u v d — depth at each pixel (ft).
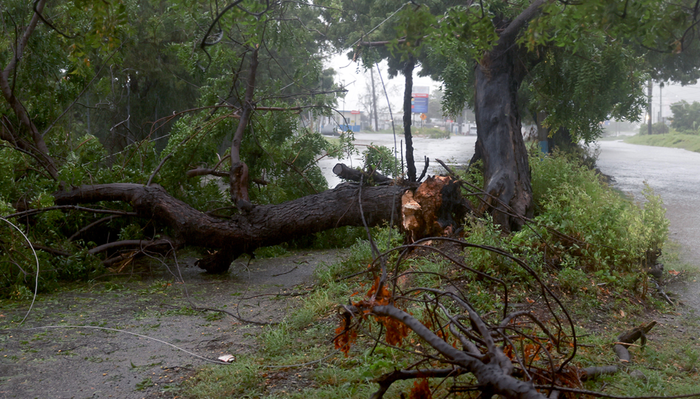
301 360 14.34
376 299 10.03
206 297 22.62
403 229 25.39
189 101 64.75
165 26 52.49
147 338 16.84
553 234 23.09
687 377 13.26
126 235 29.40
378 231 26.58
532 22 13.28
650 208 24.32
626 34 11.68
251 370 13.48
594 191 30.76
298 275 26.86
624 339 15.33
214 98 33.35
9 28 32.45
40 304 21.49
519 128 30.14
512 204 27.27
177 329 17.94
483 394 7.80
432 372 9.02
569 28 13.42
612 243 22.29
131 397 12.45
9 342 16.51
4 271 22.99
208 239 26.53
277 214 26.73
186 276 27.45
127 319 19.25
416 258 22.53
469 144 140.67
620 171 76.59
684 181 63.05
